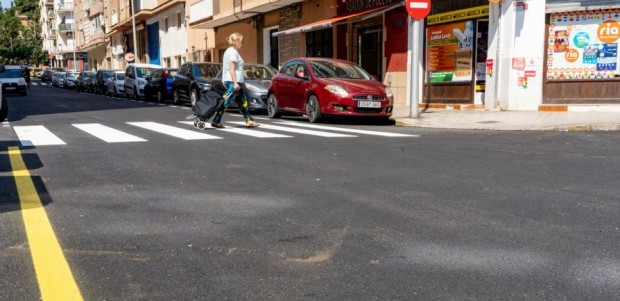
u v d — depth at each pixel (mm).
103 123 12133
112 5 57250
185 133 9984
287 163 6742
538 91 13914
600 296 2812
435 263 3277
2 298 2732
